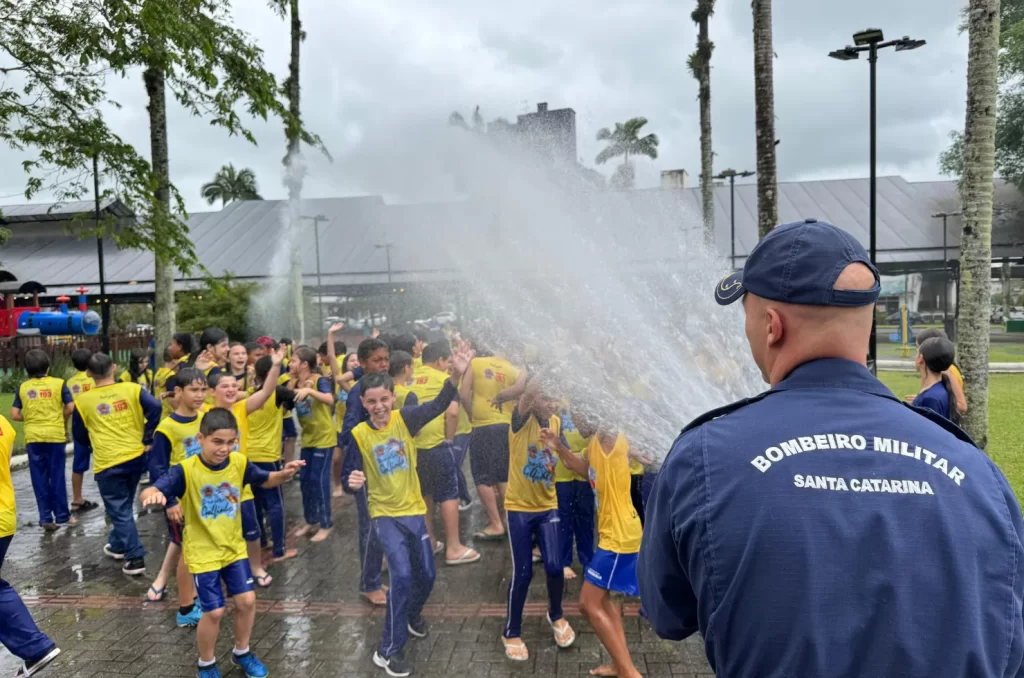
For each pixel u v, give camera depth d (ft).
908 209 103.35
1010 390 45.42
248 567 12.42
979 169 20.48
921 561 3.46
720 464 3.90
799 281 4.09
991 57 20.18
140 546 18.20
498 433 18.45
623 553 10.91
